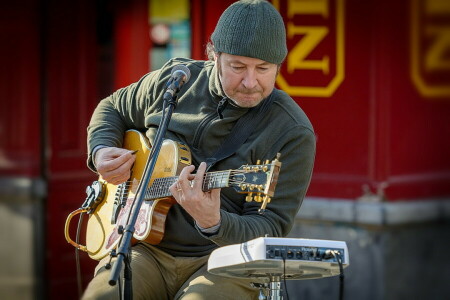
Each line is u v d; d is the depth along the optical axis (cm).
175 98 512
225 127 520
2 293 1032
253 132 517
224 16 502
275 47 493
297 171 510
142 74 1016
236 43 491
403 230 892
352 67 891
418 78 892
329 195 904
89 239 562
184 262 526
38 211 1021
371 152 885
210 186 472
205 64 547
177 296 518
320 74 905
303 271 474
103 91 1035
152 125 547
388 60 877
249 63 494
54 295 1024
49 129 1016
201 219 477
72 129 1027
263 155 511
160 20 1000
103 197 564
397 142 885
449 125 908
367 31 884
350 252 898
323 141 905
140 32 1012
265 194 455
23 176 1018
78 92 1027
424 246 902
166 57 1002
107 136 564
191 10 977
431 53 898
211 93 527
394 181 884
